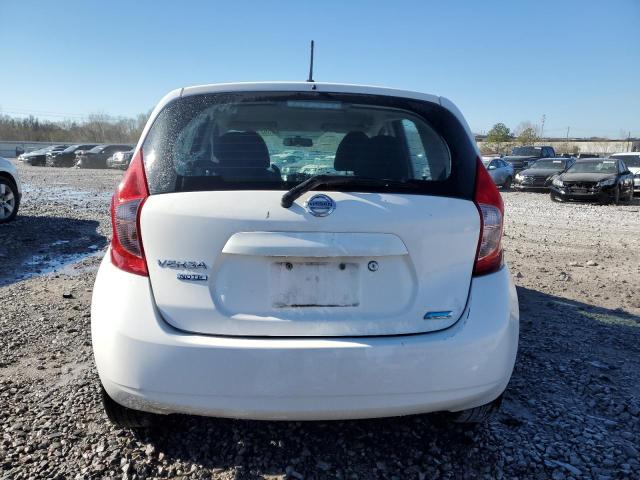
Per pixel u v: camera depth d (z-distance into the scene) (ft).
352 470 8.27
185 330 7.13
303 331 7.14
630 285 19.67
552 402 10.44
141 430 8.99
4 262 21.27
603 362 12.39
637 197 66.49
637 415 10.00
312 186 7.22
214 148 7.72
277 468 8.27
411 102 8.39
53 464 8.20
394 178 7.75
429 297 7.38
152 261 7.22
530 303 17.10
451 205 7.54
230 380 6.94
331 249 7.09
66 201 44.16
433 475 8.21
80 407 9.83
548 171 71.05
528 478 8.18
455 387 7.27
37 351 12.37
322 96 8.23
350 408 7.09
